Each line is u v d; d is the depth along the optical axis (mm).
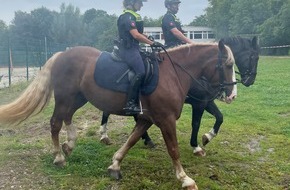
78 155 6016
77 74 5434
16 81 18984
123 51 5125
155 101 5059
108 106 5348
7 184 5129
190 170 5711
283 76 19109
